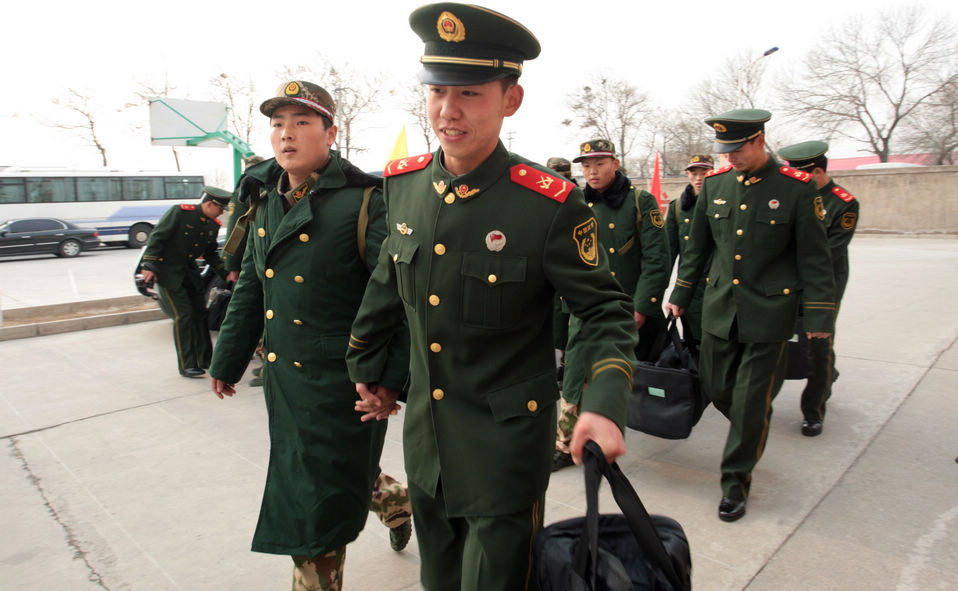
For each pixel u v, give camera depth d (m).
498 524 1.54
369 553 2.77
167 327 7.49
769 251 2.95
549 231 1.50
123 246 24.17
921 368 5.22
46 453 3.84
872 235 23.80
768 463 3.55
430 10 1.41
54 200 21.23
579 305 1.52
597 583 1.26
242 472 3.59
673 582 1.25
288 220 2.08
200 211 5.29
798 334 3.79
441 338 1.59
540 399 1.58
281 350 2.12
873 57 33.25
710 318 3.12
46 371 5.65
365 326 1.86
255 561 2.71
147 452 3.87
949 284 9.89
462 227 1.54
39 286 11.23
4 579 2.56
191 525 3.00
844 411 4.34
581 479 3.42
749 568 2.55
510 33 1.42
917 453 3.61
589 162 3.87
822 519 2.92
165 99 12.50
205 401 4.82
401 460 3.75
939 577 2.45
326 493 2.06
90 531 2.94
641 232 3.87
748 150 2.90
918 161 35.50
